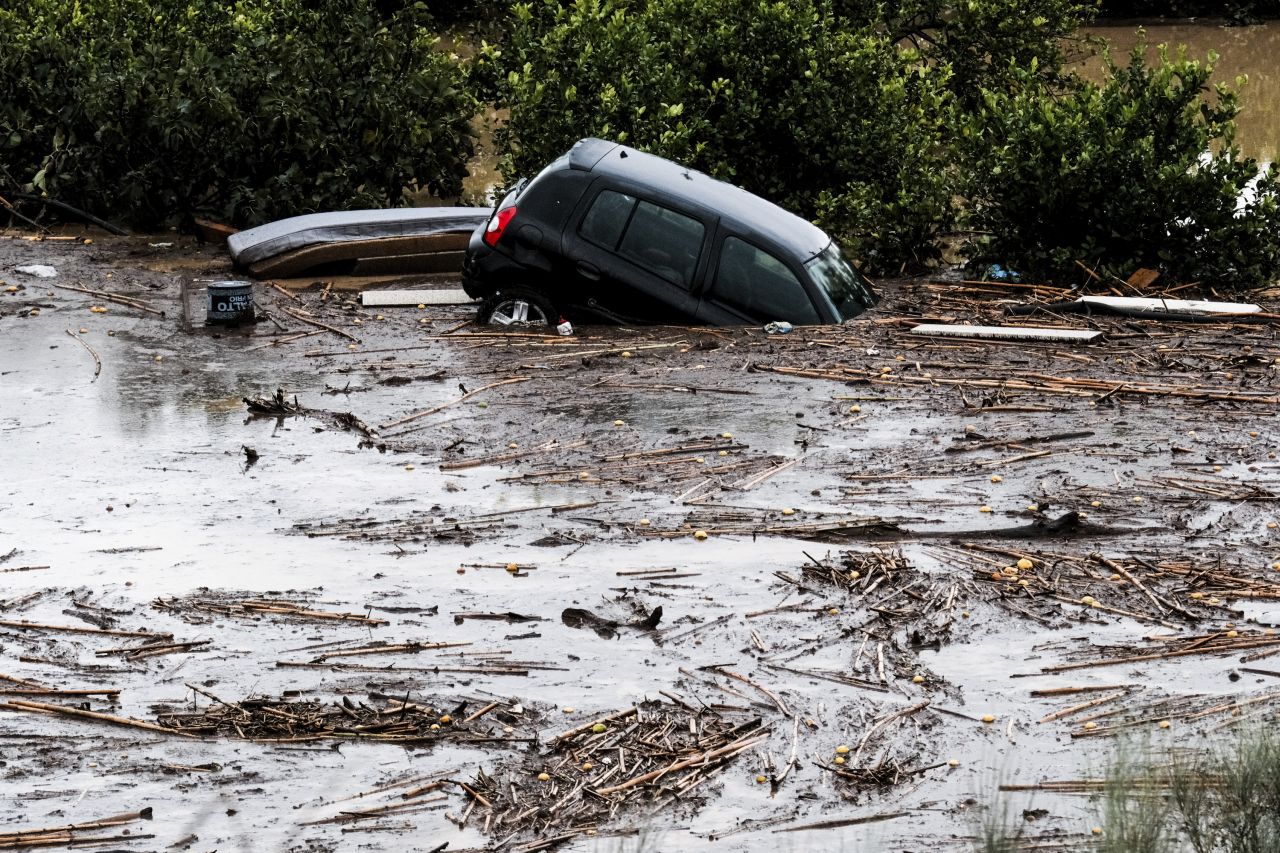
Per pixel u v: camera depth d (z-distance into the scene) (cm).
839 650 1059
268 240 2391
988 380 1812
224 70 2786
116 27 3100
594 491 1397
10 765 877
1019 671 1028
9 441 1524
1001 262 2592
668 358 1900
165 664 1019
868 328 2066
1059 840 801
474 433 1580
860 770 890
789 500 1377
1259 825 732
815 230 2208
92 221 2766
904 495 1393
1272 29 6338
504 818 830
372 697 974
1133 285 2453
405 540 1260
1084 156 2444
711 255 2078
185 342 1978
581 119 2841
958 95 3997
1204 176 2455
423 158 2981
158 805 837
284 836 805
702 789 868
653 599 1140
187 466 1455
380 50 2911
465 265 2141
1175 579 1187
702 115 2891
